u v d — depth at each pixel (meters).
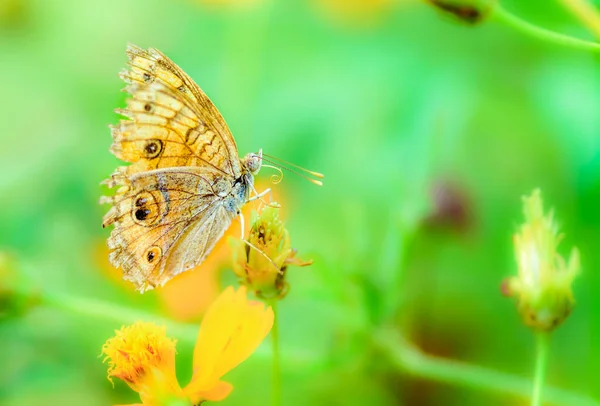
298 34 0.46
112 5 0.46
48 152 0.44
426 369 0.40
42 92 0.45
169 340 0.37
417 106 0.44
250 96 0.45
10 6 0.46
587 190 0.42
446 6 0.37
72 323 0.42
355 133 0.44
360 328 0.40
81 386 0.42
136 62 0.38
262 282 0.37
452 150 0.44
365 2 0.46
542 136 0.44
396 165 0.43
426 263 0.44
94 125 0.45
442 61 0.45
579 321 0.42
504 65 0.44
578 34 0.39
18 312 0.39
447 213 0.43
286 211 0.43
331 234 0.43
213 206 0.39
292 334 0.42
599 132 0.42
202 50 0.46
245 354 0.36
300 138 0.44
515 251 0.37
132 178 0.38
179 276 0.41
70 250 0.43
